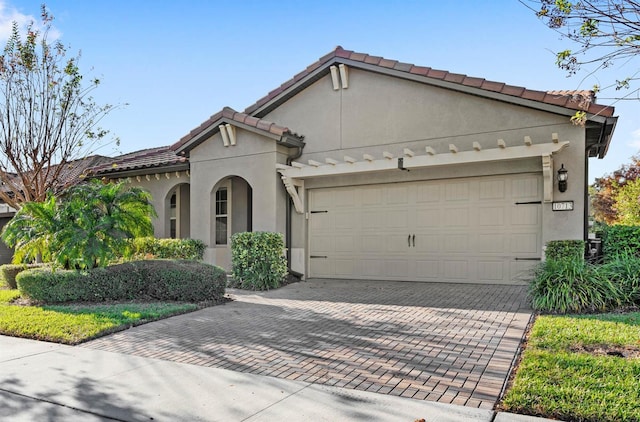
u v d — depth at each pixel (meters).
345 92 12.37
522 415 3.79
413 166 10.80
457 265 11.17
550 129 9.89
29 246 10.18
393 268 11.95
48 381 4.95
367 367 5.15
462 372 4.88
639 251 9.31
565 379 4.37
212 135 13.33
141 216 10.87
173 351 6.02
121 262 11.17
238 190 14.71
